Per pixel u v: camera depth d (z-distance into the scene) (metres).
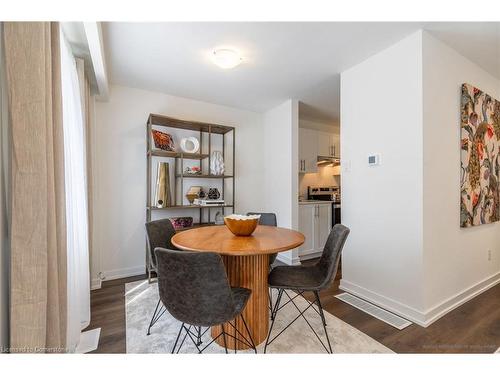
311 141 4.42
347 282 2.47
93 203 2.58
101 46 1.82
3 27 0.79
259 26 1.82
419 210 1.87
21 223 0.80
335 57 2.26
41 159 0.84
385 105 2.12
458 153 2.18
